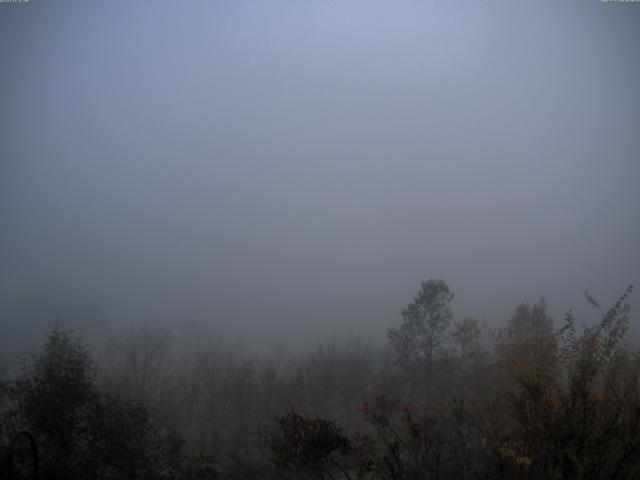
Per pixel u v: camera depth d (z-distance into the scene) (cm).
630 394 869
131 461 1416
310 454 1050
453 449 1109
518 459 859
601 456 836
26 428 1370
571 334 984
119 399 1560
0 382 1477
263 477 1936
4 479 1032
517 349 1139
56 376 1472
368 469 1089
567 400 891
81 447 1342
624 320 931
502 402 1184
